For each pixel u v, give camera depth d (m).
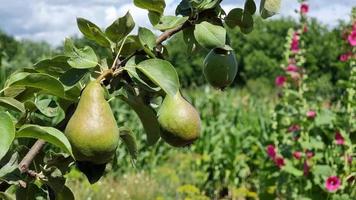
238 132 5.66
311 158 3.65
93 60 0.86
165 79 0.84
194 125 0.89
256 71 28.47
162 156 6.59
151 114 0.92
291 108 3.84
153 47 0.88
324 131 3.68
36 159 0.89
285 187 3.77
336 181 3.39
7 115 0.74
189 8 0.96
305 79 3.85
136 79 0.86
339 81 3.56
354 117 3.55
